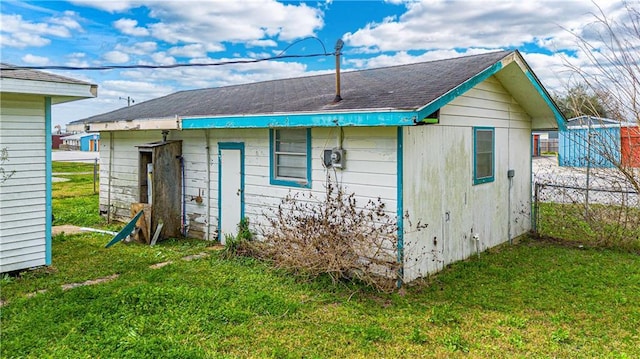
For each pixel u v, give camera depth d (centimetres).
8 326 439
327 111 568
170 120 813
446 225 656
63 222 1054
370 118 525
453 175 669
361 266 571
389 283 557
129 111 1129
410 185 574
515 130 855
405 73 774
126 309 477
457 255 686
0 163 589
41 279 598
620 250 770
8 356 379
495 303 516
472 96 709
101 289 537
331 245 573
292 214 699
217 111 784
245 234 751
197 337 418
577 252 762
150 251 768
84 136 5825
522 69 731
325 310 494
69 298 508
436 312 482
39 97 626
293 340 417
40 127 628
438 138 630
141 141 985
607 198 870
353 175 609
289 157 711
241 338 420
